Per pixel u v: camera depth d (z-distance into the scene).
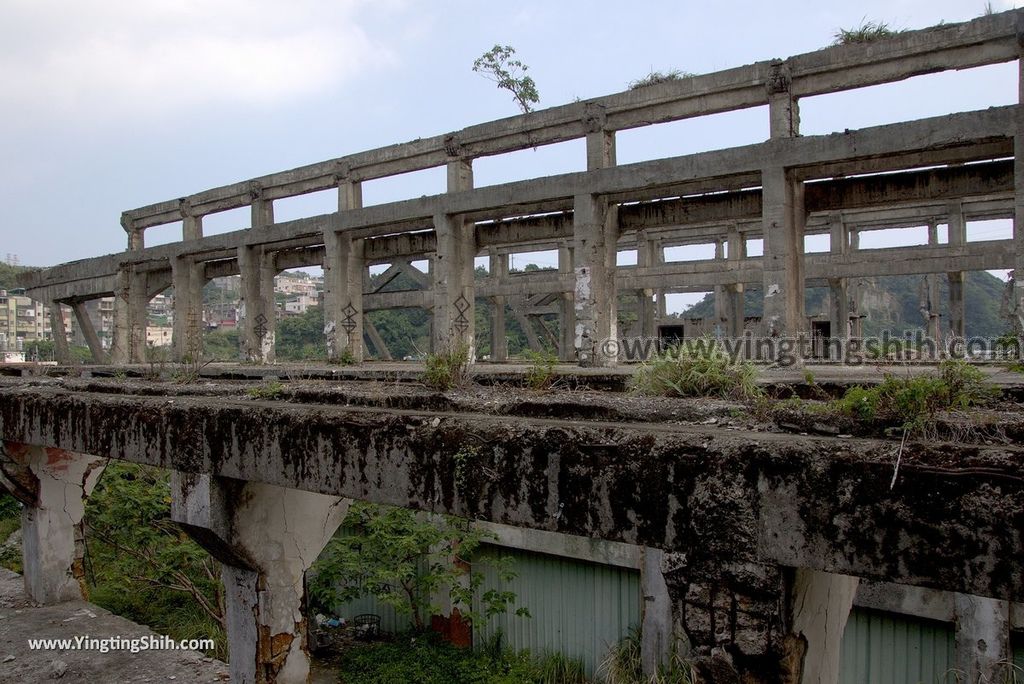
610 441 3.18
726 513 2.87
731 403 3.82
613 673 8.96
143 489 11.34
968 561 2.39
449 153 16.64
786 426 3.29
